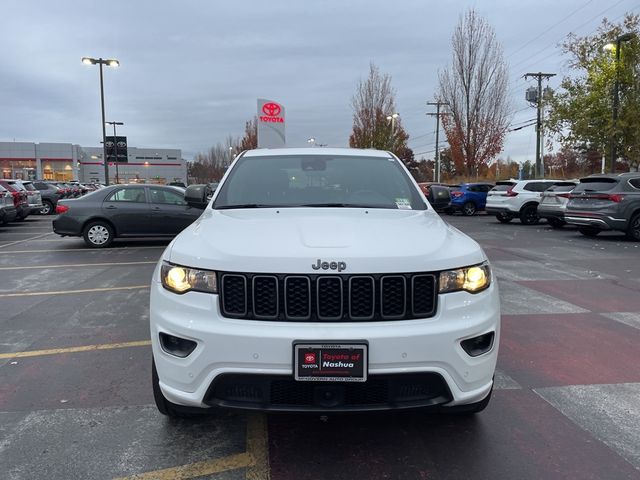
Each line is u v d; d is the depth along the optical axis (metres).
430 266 2.57
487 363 2.66
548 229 16.47
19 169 75.00
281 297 2.51
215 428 3.16
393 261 2.54
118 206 11.44
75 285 7.37
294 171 4.10
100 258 9.96
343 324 2.48
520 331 5.14
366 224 3.06
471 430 3.14
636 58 20.62
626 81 20.75
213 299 2.53
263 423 3.23
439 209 4.27
